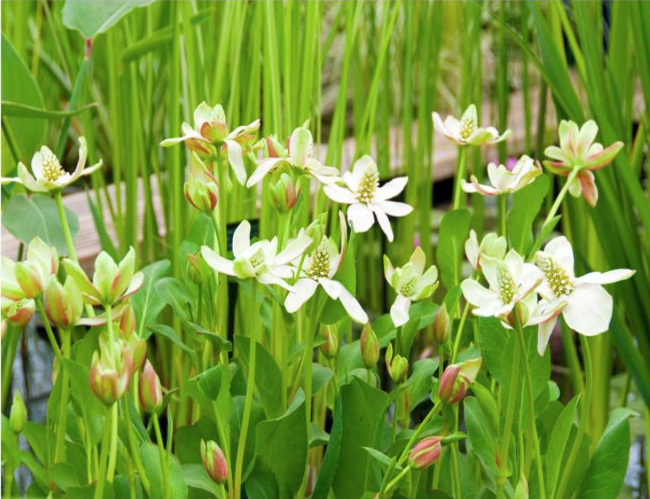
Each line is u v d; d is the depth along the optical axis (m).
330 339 1.06
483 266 0.96
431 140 2.02
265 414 1.05
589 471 1.04
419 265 1.02
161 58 1.69
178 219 1.39
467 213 1.09
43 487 1.00
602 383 1.58
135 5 1.35
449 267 1.10
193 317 1.07
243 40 1.50
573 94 1.42
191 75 1.37
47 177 1.02
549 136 1.98
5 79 1.34
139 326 1.05
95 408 0.96
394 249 2.27
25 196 1.22
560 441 1.00
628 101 1.53
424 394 1.07
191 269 1.06
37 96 1.35
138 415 1.04
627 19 1.46
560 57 1.52
